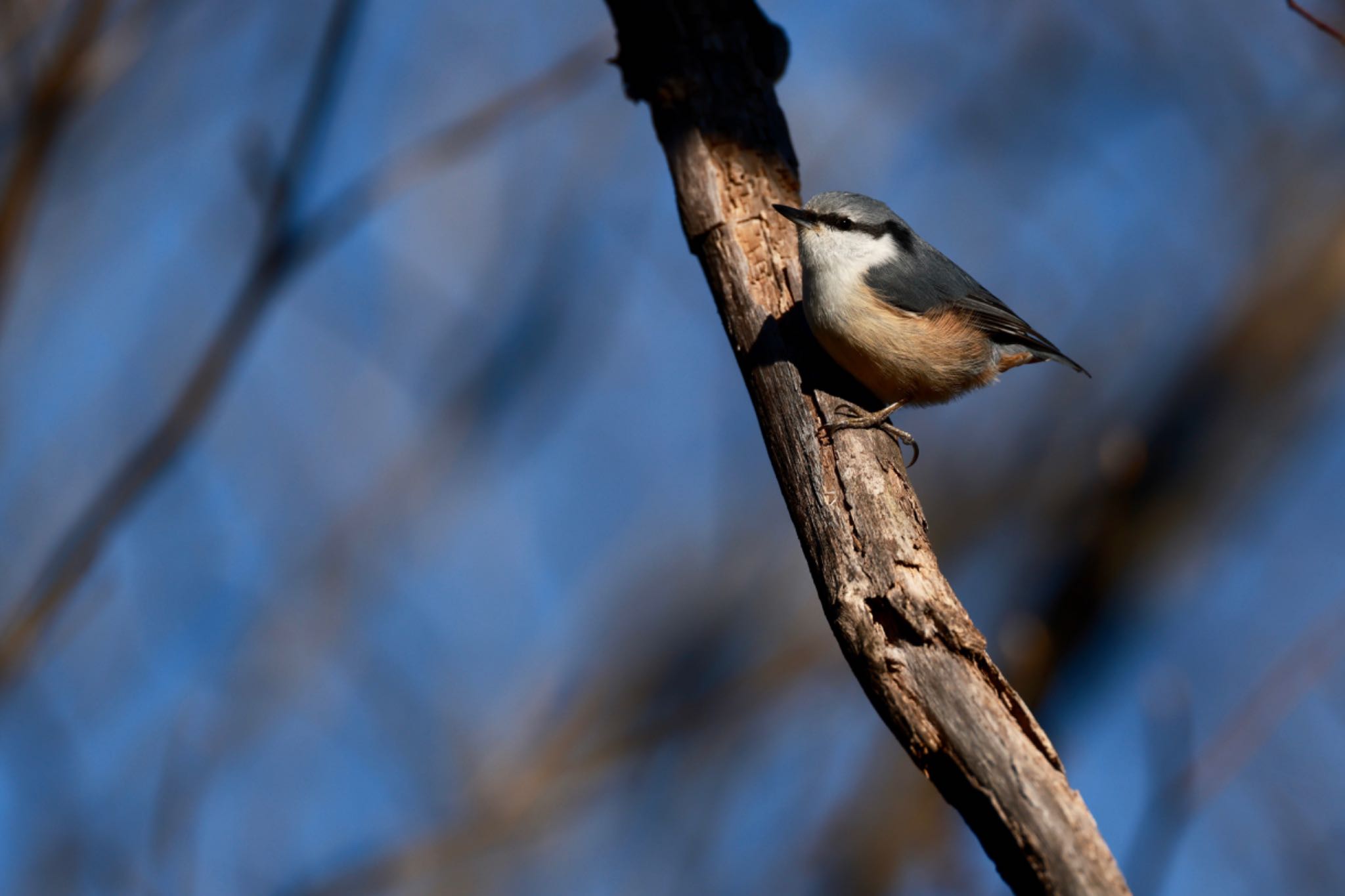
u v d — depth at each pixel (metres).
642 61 9.16
